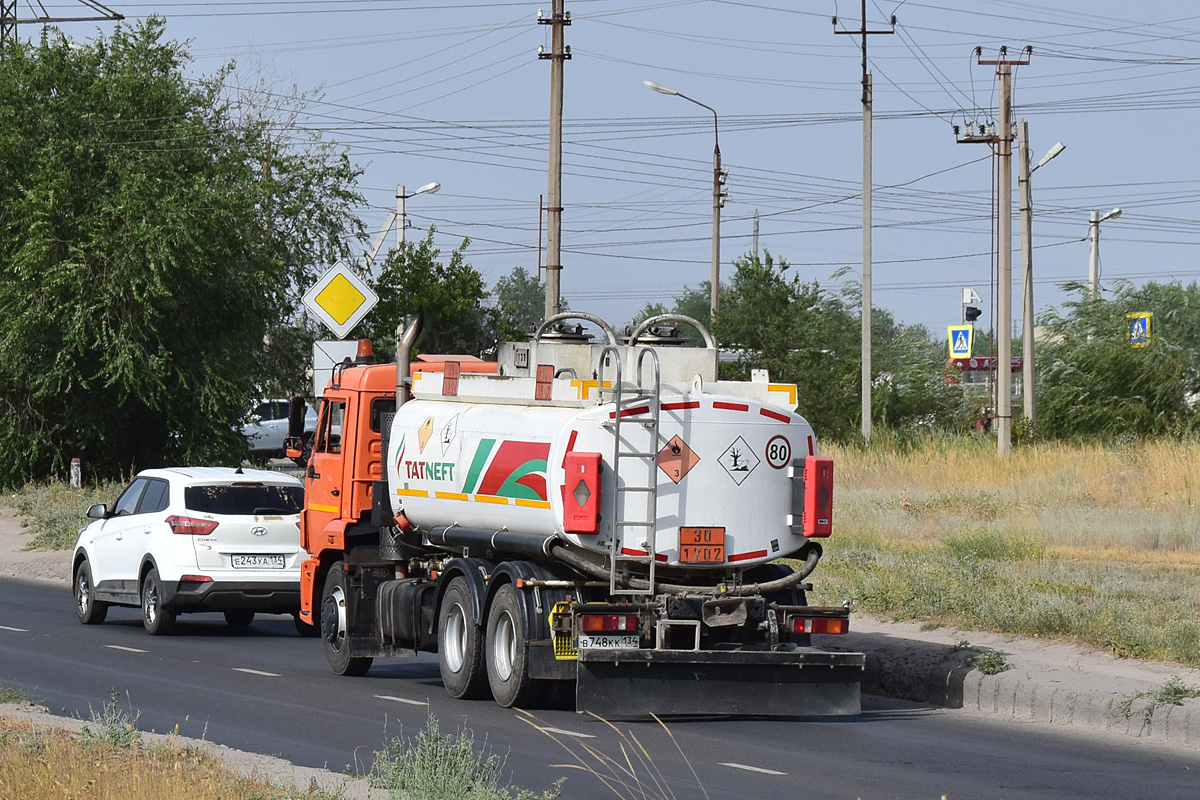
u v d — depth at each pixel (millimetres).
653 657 44688
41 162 142875
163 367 143375
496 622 47781
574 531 45375
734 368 182875
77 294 139875
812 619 46656
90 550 73000
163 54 155750
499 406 50406
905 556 77750
